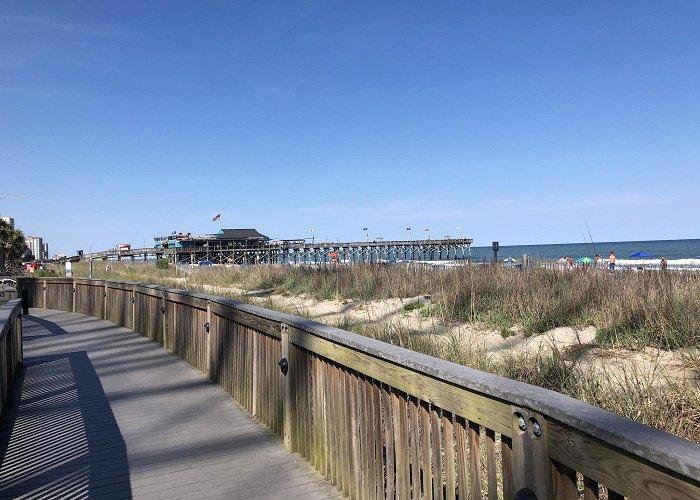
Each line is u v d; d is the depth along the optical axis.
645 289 7.55
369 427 2.73
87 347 8.22
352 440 2.92
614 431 1.28
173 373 6.36
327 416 3.25
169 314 7.84
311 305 12.34
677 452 1.14
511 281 9.84
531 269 11.30
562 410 1.45
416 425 2.33
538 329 7.36
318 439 3.39
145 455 3.81
